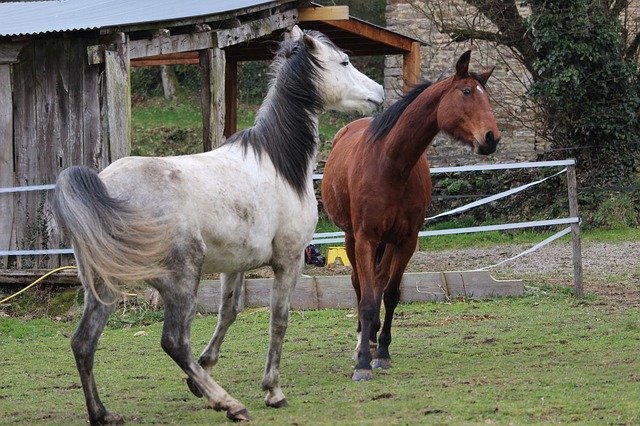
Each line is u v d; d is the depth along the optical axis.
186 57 17.14
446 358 8.34
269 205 6.30
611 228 19.14
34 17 12.92
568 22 19.53
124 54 11.20
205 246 5.83
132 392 7.24
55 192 5.38
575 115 20.27
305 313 11.10
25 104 11.62
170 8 12.94
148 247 5.47
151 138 27.39
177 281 5.69
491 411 5.99
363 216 7.79
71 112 11.47
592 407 6.03
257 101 30.91
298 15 14.77
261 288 11.49
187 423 5.94
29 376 8.06
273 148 6.49
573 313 10.58
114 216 5.38
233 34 12.88
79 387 7.55
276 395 6.46
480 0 20.61
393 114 7.69
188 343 5.75
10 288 11.80
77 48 11.39
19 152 11.67
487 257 16.34
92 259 5.32
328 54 7.09
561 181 20.34
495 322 10.19
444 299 11.73
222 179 6.03
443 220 20.62
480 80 7.34
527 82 22.20
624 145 20.31
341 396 6.77
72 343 5.69
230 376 7.80
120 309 11.18
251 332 10.02
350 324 10.42
